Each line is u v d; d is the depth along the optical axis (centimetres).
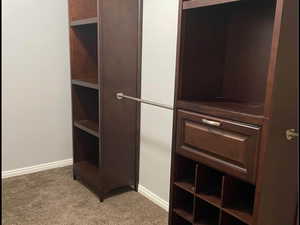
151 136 224
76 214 211
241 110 123
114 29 207
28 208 217
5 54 245
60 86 280
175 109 149
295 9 105
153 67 212
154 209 220
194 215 150
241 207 135
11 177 266
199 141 137
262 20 138
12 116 259
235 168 122
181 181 159
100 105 212
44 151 283
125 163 239
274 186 119
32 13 252
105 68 209
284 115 113
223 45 156
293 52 109
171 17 191
